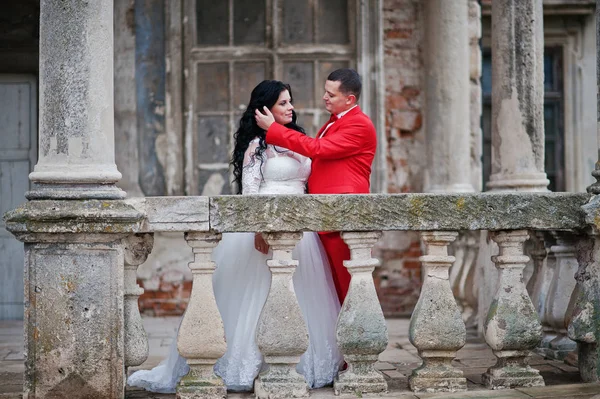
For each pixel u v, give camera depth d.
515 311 4.74
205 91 8.72
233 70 8.72
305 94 8.74
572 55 10.12
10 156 8.50
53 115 4.46
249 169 4.93
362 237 4.57
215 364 4.71
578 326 4.86
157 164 8.66
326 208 4.51
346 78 5.00
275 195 4.49
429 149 8.46
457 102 8.17
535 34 6.34
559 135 10.23
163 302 8.59
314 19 8.75
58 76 4.45
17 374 5.46
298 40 8.75
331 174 4.97
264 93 5.04
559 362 5.56
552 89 10.21
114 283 4.40
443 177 8.21
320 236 4.97
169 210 4.45
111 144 4.57
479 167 8.66
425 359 4.70
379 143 8.70
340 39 8.78
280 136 4.84
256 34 8.75
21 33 8.38
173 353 4.81
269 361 4.55
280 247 4.52
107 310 4.39
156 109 8.66
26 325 4.41
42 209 4.34
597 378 4.86
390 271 8.79
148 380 4.80
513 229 4.75
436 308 4.64
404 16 8.77
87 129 4.46
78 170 4.44
